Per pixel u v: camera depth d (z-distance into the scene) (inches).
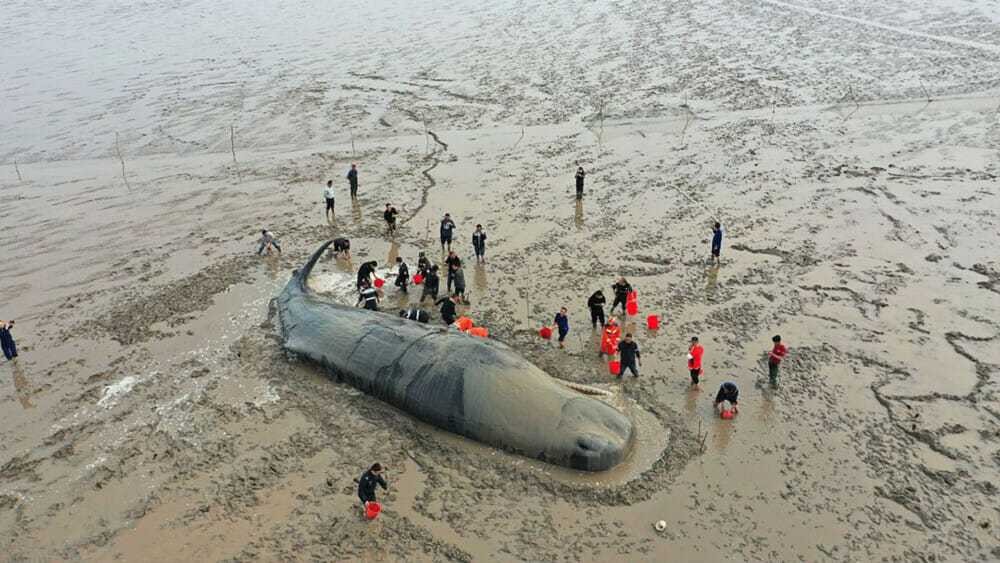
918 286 896.9
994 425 651.5
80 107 1879.9
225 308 917.8
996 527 543.8
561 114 1667.1
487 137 1555.1
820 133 1461.6
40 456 659.4
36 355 829.2
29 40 2652.6
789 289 901.2
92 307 935.7
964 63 1787.6
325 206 1245.1
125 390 753.0
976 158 1293.1
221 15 2915.8
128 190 1360.7
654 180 1275.8
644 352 779.4
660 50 2074.3
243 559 536.4
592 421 629.3
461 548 539.8
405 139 1571.1
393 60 2162.9
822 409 678.5
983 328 801.6
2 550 556.4
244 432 679.7
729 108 1642.5
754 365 748.6
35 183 1423.5
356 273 1003.9
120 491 611.2
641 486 592.7
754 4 2458.2
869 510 563.2
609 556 529.0
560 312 785.6
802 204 1149.1
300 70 2108.8
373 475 554.3
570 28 2362.2
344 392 736.3
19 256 1104.2
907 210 1109.7
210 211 1246.3
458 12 2696.9
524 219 1144.2
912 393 698.2
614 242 1049.5
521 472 614.9
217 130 1680.6
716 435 649.0
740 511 565.6
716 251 964.6
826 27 2158.0
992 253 968.9
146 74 2144.4
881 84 1711.4
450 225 1024.9
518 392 653.9
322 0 3083.2
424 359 700.7
